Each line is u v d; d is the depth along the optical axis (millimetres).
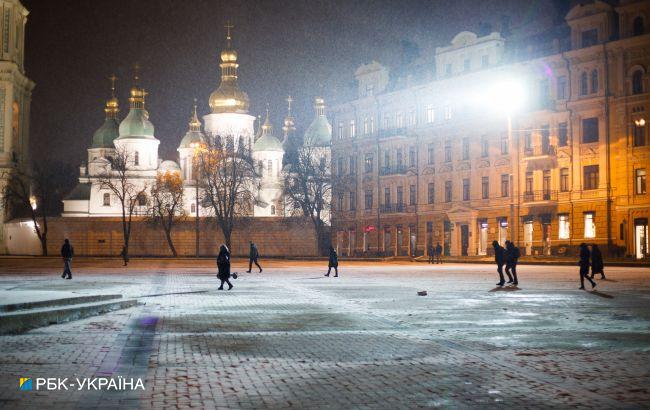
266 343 14719
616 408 8922
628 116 66562
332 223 99688
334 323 18344
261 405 9148
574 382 10516
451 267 61156
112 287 32781
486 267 60562
